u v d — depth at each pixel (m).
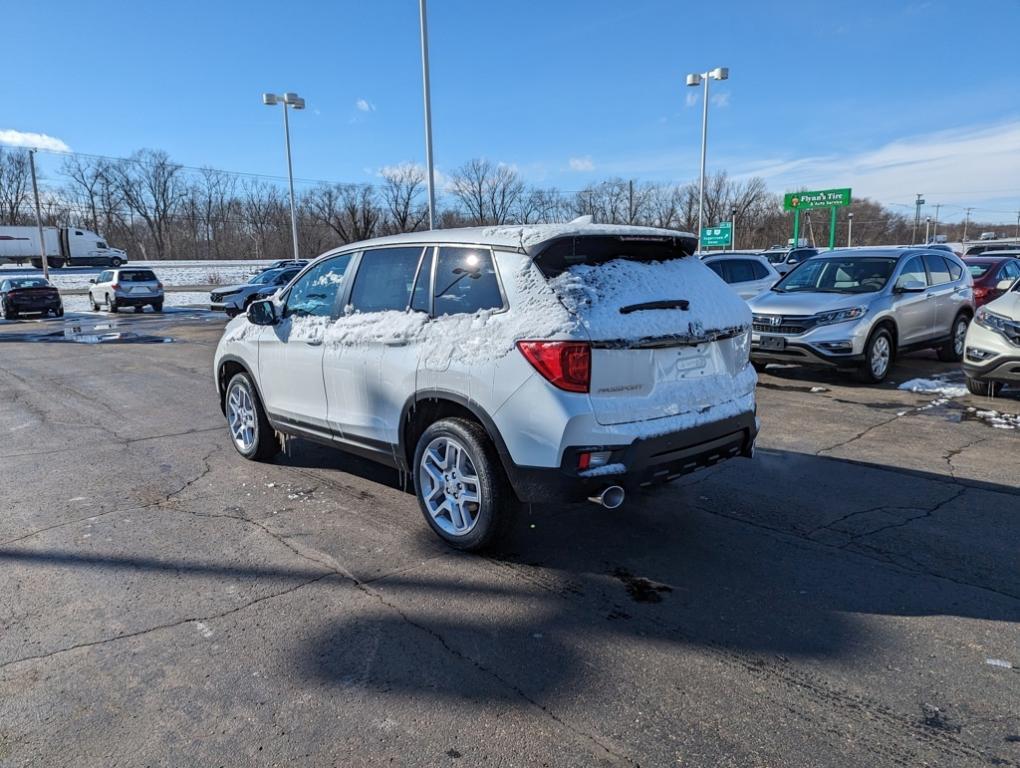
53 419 7.69
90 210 86.75
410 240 4.31
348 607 3.33
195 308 30.52
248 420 5.84
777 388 8.84
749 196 71.81
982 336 7.82
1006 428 6.66
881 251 10.04
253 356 5.50
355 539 4.15
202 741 2.40
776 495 4.82
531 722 2.49
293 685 2.72
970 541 4.02
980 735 2.39
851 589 3.46
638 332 3.44
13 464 5.84
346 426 4.60
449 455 3.94
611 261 3.75
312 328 4.84
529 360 3.38
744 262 13.48
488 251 3.77
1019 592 3.41
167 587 3.56
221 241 88.12
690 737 2.39
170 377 10.74
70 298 37.94
